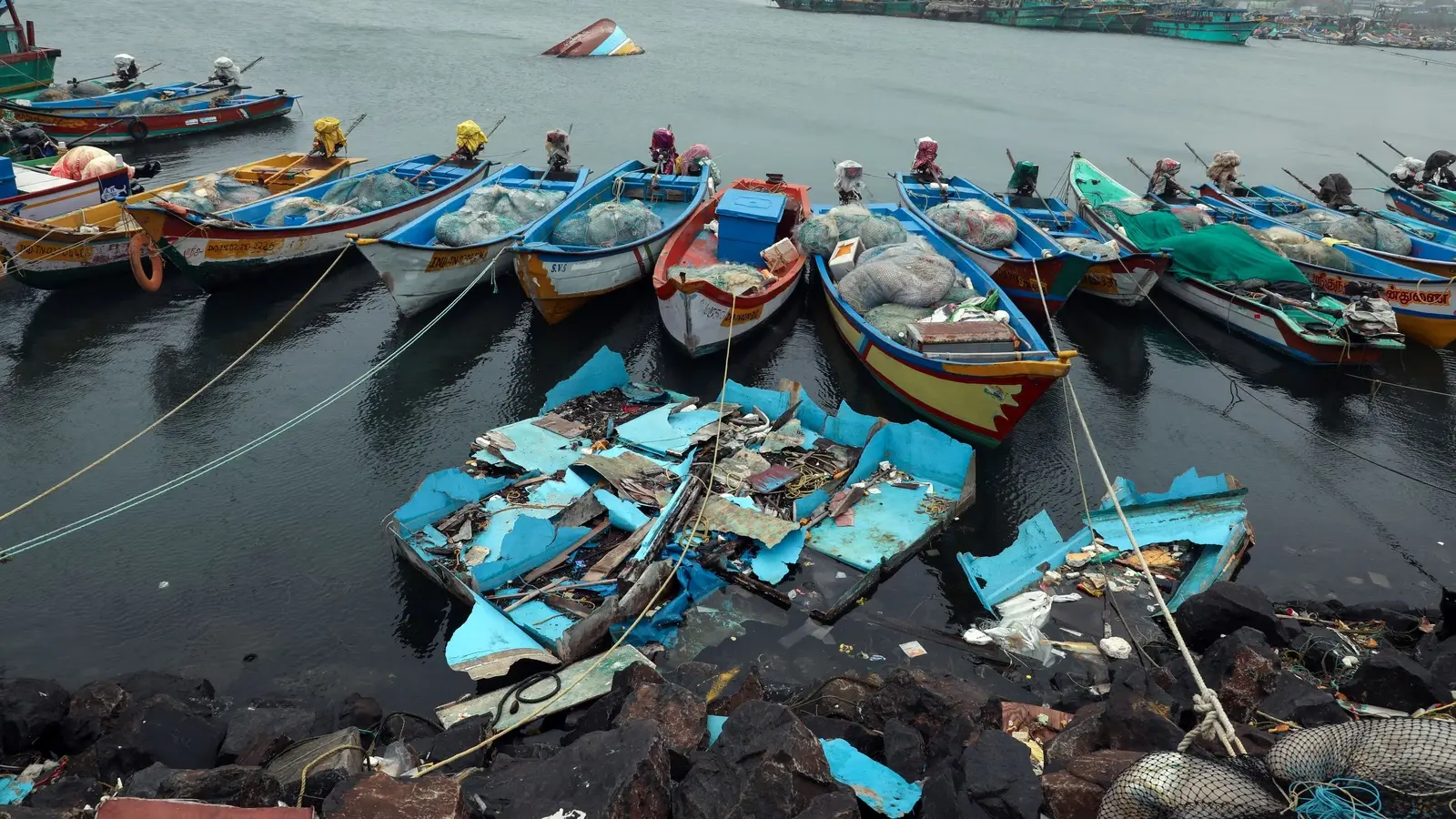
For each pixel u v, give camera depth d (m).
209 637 10.75
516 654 9.91
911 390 15.84
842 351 18.95
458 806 6.49
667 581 11.19
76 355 17.70
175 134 32.38
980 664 10.33
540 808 6.68
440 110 37.41
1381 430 16.73
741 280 18.09
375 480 13.99
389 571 11.95
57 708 8.47
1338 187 26.19
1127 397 17.70
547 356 18.42
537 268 17.83
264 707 9.07
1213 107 47.09
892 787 7.53
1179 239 21.45
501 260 20.72
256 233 19.45
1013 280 19.81
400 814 6.38
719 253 20.06
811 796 6.89
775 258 19.17
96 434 15.07
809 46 61.53
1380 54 86.88
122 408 15.93
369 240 17.19
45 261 19.22
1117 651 10.27
